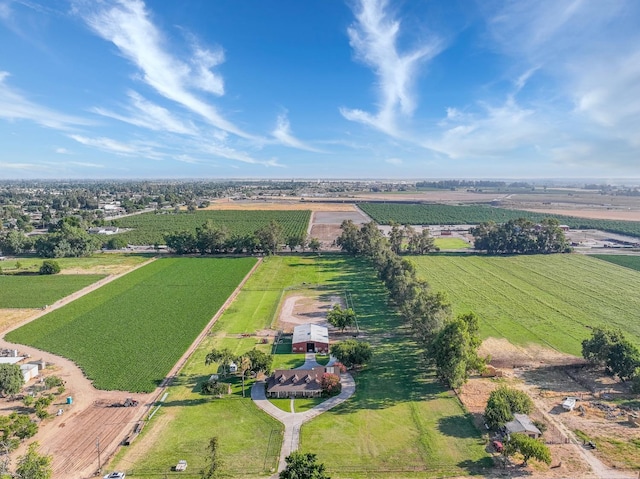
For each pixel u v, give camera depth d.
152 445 63.09
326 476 51.69
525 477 55.97
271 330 107.94
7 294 134.50
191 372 85.75
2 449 60.44
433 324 90.88
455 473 57.09
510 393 69.31
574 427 66.56
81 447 62.66
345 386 80.50
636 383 74.06
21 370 79.31
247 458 60.12
